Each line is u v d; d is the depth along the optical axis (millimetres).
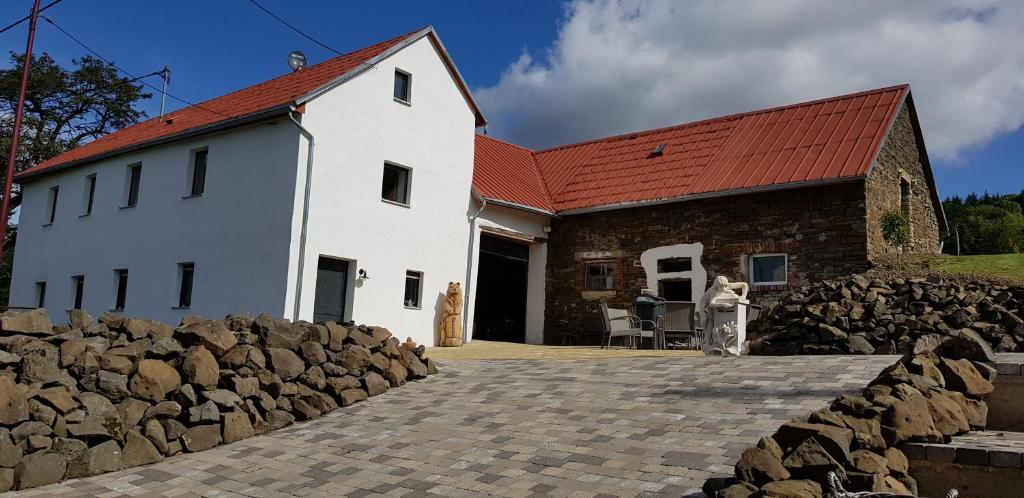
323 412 9797
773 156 18578
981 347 7145
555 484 6223
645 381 10062
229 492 6824
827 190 16719
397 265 17953
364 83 17609
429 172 18906
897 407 5840
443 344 18359
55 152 32594
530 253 21516
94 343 8281
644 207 19531
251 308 16484
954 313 11711
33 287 24047
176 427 8203
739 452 6527
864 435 5449
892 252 17109
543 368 12141
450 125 19641
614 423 7945
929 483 5523
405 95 18812
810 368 9852
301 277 16016
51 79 33250
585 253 20531
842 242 16359
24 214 25391
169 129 20672
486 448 7562
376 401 10398
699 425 7516
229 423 8602
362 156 17422
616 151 23172
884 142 17797
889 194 18047
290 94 17969
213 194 18094
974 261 15180
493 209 20297
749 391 8773
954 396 6480
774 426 7219
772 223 17344
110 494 6844
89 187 22781
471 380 11555
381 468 7258
